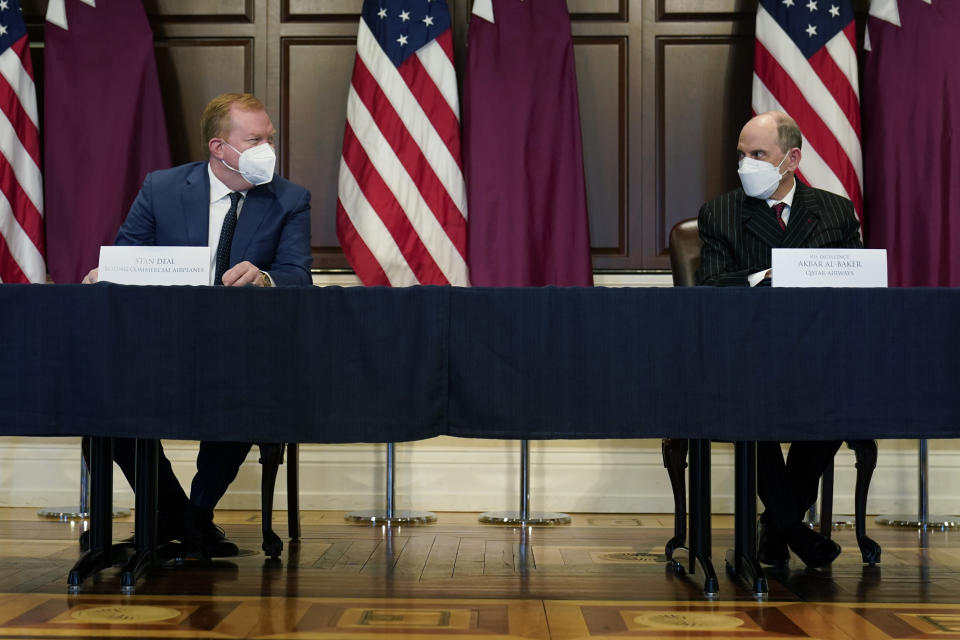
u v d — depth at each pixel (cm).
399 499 424
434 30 418
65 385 209
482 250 408
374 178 410
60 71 415
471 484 425
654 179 439
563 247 411
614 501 424
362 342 207
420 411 207
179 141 441
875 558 281
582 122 439
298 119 442
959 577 261
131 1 422
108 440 244
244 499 421
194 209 284
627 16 439
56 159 412
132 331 208
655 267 438
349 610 213
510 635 191
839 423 207
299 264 284
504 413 207
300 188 297
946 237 398
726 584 246
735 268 300
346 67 441
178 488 275
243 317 208
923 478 392
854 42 409
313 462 424
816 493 286
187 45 443
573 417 206
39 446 428
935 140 400
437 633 192
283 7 442
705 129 438
